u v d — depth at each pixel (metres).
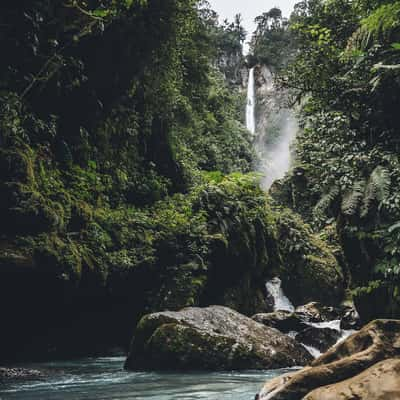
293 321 8.98
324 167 7.52
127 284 9.36
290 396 3.19
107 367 6.76
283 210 17.94
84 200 9.16
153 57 11.21
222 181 14.63
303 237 16.80
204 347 6.28
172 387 4.86
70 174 8.86
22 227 6.86
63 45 8.55
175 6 10.85
